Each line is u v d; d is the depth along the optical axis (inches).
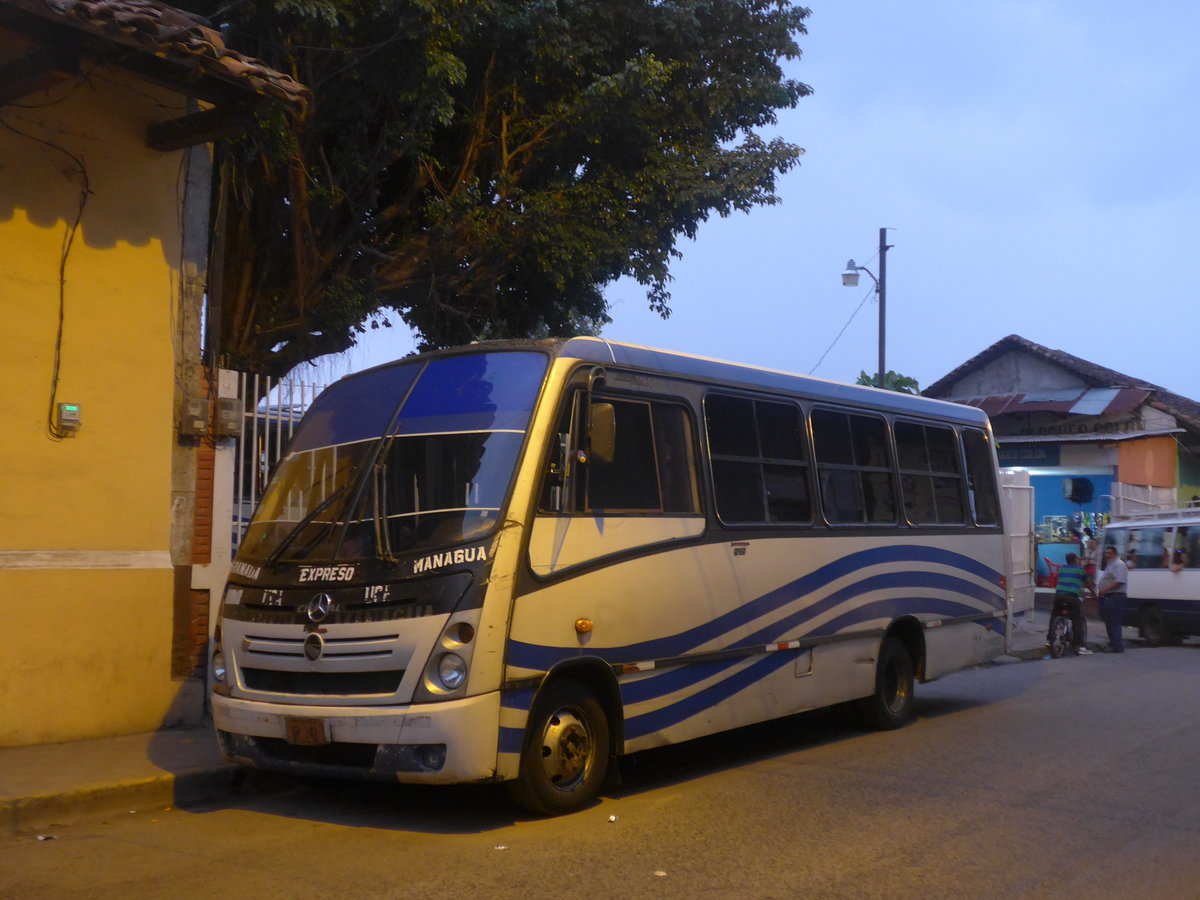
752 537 347.3
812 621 371.9
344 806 293.9
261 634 279.3
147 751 327.0
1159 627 840.3
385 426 294.5
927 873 238.4
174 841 259.1
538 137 580.7
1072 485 1168.2
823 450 390.6
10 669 330.0
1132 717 452.1
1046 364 1390.3
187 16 346.9
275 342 582.2
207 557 383.2
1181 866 246.4
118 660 352.5
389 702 258.1
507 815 283.1
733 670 335.3
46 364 342.0
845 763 356.5
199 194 383.6
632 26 589.6
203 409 379.9
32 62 314.2
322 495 292.5
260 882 227.3
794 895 222.5
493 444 278.8
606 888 224.8
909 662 431.5
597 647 286.7
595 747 289.7
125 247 362.3
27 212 339.0
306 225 542.3
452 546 265.6
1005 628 493.0
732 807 294.7
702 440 335.6
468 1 525.7
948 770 344.8
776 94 610.2
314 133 531.8
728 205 607.8
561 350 292.2
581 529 286.8
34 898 217.8
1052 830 274.1
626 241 589.9
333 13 456.4
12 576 330.6
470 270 603.2
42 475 340.5
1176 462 1293.1
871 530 406.9
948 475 464.1
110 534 354.9
